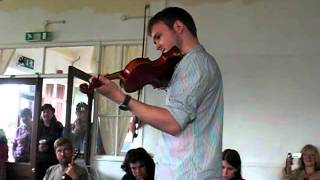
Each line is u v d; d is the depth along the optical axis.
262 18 5.78
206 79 1.50
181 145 1.49
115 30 6.39
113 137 6.32
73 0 6.63
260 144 5.59
